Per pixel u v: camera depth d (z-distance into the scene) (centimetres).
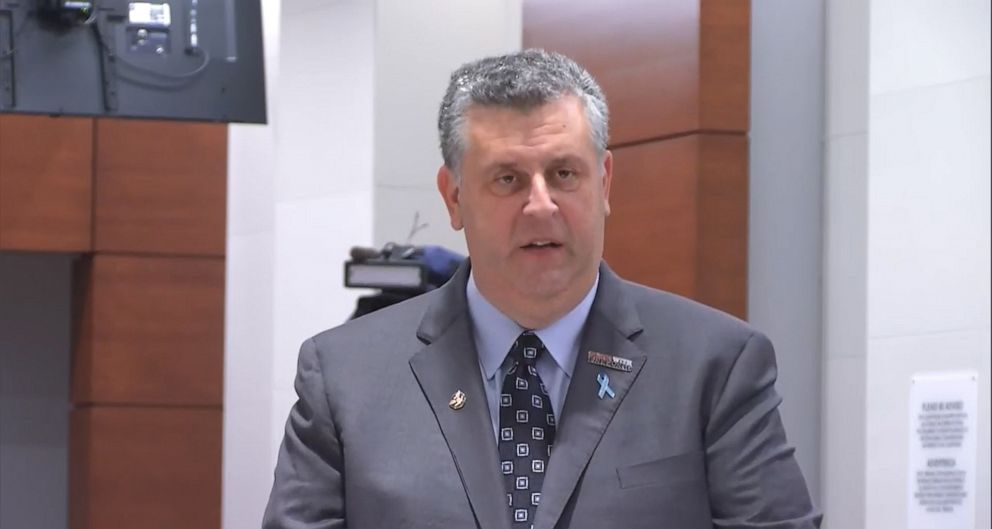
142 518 1220
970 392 683
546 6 899
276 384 1054
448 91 313
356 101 987
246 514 1145
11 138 1223
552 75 299
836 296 764
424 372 313
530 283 301
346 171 992
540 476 300
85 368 1248
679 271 786
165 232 1241
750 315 783
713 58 784
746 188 786
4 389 1362
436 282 668
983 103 691
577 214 298
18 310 1368
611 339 311
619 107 836
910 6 726
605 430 300
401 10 979
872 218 737
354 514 303
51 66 820
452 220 325
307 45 1029
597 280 321
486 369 315
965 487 684
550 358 313
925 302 707
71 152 1232
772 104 792
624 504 292
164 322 1238
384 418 310
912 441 707
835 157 768
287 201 1039
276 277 1048
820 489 769
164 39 843
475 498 295
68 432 1360
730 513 299
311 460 315
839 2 769
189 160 1246
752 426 303
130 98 831
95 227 1236
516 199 297
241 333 1171
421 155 980
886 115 734
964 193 694
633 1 829
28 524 1358
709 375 306
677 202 791
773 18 793
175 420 1231
